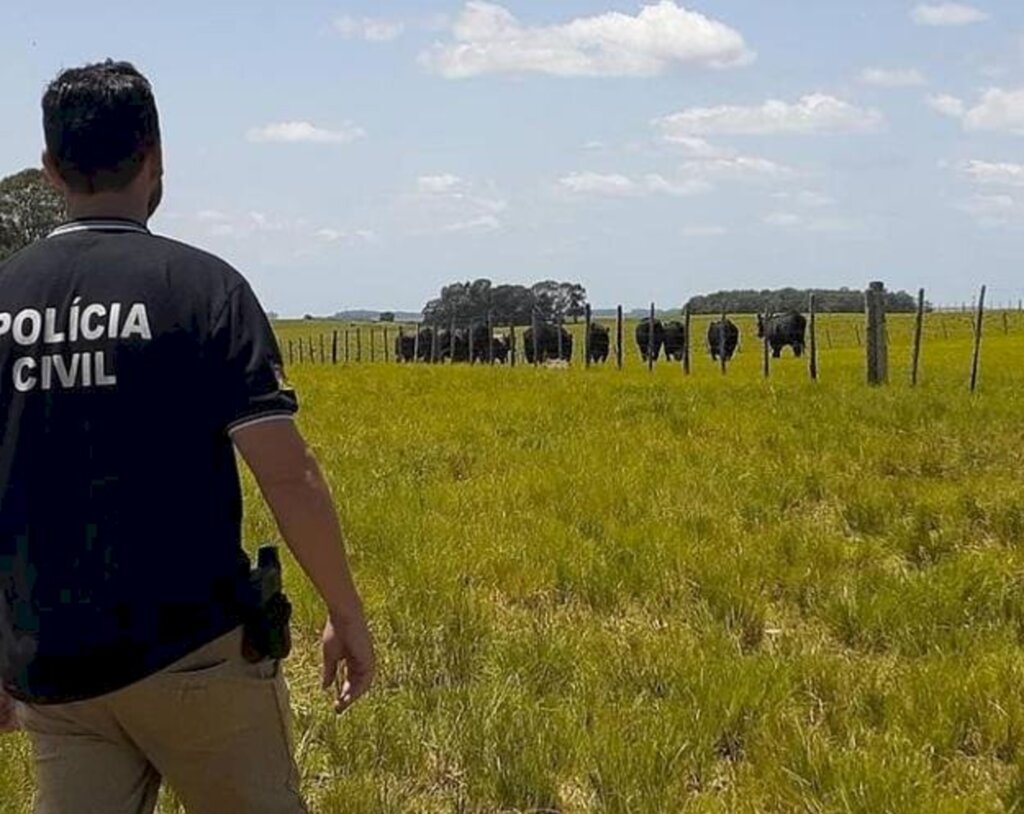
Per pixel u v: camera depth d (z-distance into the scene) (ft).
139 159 10.92
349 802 17.22
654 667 21.65
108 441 10.31
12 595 10.55
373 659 11.12
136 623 10.34
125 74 10.98
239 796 11.02
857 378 82.69
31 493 10.43
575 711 19.79
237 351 10.40
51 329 10.48
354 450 46.62
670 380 82.28
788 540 29.91
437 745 19.03
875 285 73.00
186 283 10.50
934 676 20.62
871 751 17.93
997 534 31.50
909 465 40.32
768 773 17.52
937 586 25.57
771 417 51.70
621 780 17.52
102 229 10.82
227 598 10.65
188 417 10.37
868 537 31.42
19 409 10.50
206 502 10.52
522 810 17.47
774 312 152.87
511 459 42.65
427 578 26.78
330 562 10.63
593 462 40.96
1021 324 227.40
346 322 512.63
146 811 11.25
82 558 10.34
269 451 10.35
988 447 43.39
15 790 17.62
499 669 21.90
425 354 177.06
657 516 32.65
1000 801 16.98
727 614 25.03
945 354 129.80
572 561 27.91
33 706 10.82
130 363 10.30
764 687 20.33
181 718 10.64
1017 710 19.29
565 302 283.18
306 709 20.48
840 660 22.44
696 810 16.79
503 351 174.40
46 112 10.89
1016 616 24.52
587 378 86.99
